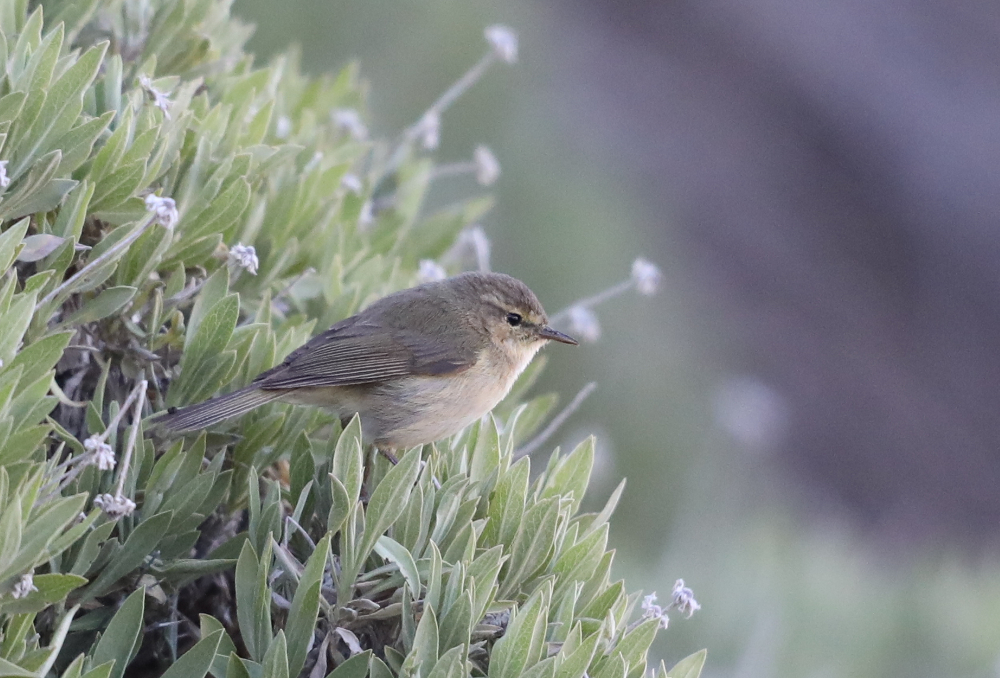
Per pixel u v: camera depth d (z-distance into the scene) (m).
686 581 14.49
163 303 6.70
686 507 20.91
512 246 24.02
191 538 5.92
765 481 25.23
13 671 4.64
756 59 48.22
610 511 6.86
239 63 9.12
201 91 8.33
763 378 36.12
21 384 5.32
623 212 32.88
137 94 7.09
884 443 35.75
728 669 13.55
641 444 21.91
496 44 10.70
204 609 6.36
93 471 5.75
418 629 5.36
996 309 42.84
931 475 35.84
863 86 49.00
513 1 33.34
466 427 8.54
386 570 5.89
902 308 41.78
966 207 45.59
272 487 6.25
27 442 5.02
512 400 10.23
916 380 39.00
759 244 41.06
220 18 8.90
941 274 43.34
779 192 43.88
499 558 5.77
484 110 24.72
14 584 4.82
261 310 7.29
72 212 6.08
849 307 40.84
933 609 16.12
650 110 44.09
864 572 17.44
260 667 5.36
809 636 14.89
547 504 6.10
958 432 37.88
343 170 8.52
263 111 7.84
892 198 45.22
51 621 5.51
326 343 8.12
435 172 10.76
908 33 52.34
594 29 46.69
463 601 5.49
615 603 6.15
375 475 8.15
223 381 6.64
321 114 10.68
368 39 22.03
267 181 7.95
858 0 53.34
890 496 34.34
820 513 31.34
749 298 39.00
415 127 10.77
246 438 6.66
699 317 35.81
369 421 8.82
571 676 5.38
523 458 6.39
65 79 6.19
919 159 46.84
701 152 43.59
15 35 6.93
